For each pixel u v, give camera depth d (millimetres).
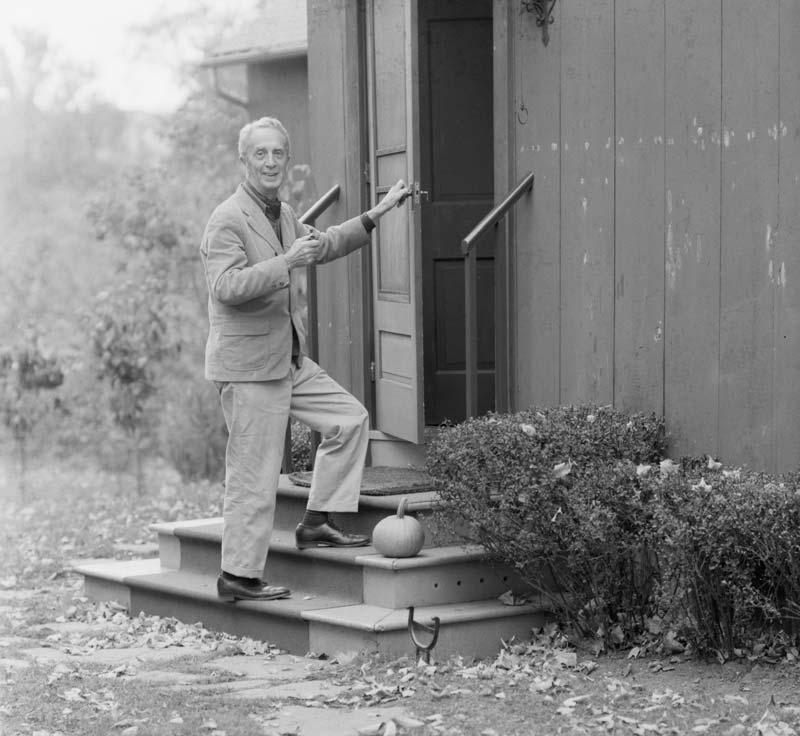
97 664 5617
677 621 5523
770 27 5531
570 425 5965
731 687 5039
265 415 6031
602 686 5113
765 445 5609
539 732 4527
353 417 6145
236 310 5961
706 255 5844
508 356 6914
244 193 6012
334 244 6109
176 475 14500
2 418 14602
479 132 7871
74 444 14672
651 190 6086
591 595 5684
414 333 6699
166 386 14453
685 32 5902
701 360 5883
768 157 5559
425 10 7805
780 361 5539
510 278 6883
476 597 6023
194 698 5008
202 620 6453
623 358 6254
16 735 4559
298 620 5895
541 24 6621
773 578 5242
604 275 6336
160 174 14430
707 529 5086
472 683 5172
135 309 14180
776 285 5543
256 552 6086
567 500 5488
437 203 7871
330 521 6227
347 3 7352
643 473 5480
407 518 5914
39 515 11242
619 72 6219
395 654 5582
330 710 4844
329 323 7621
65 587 7711
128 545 9211
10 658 5766
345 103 7418
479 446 5727
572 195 6492
